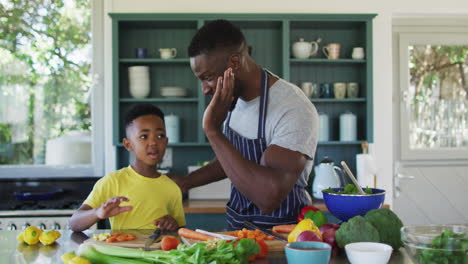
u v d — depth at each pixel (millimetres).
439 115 3625
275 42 3316
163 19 3062
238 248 995
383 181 3277
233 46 1452
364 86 3211
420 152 3607
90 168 3326
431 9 3297
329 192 1482
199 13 3061
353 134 3150
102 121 3330
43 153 3332
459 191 3641
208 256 977
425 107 3615
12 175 3289
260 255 1154
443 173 3635
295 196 1577
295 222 1564
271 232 1409
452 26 3580
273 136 1510
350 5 3252
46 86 3330
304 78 3324
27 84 3318
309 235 1118
